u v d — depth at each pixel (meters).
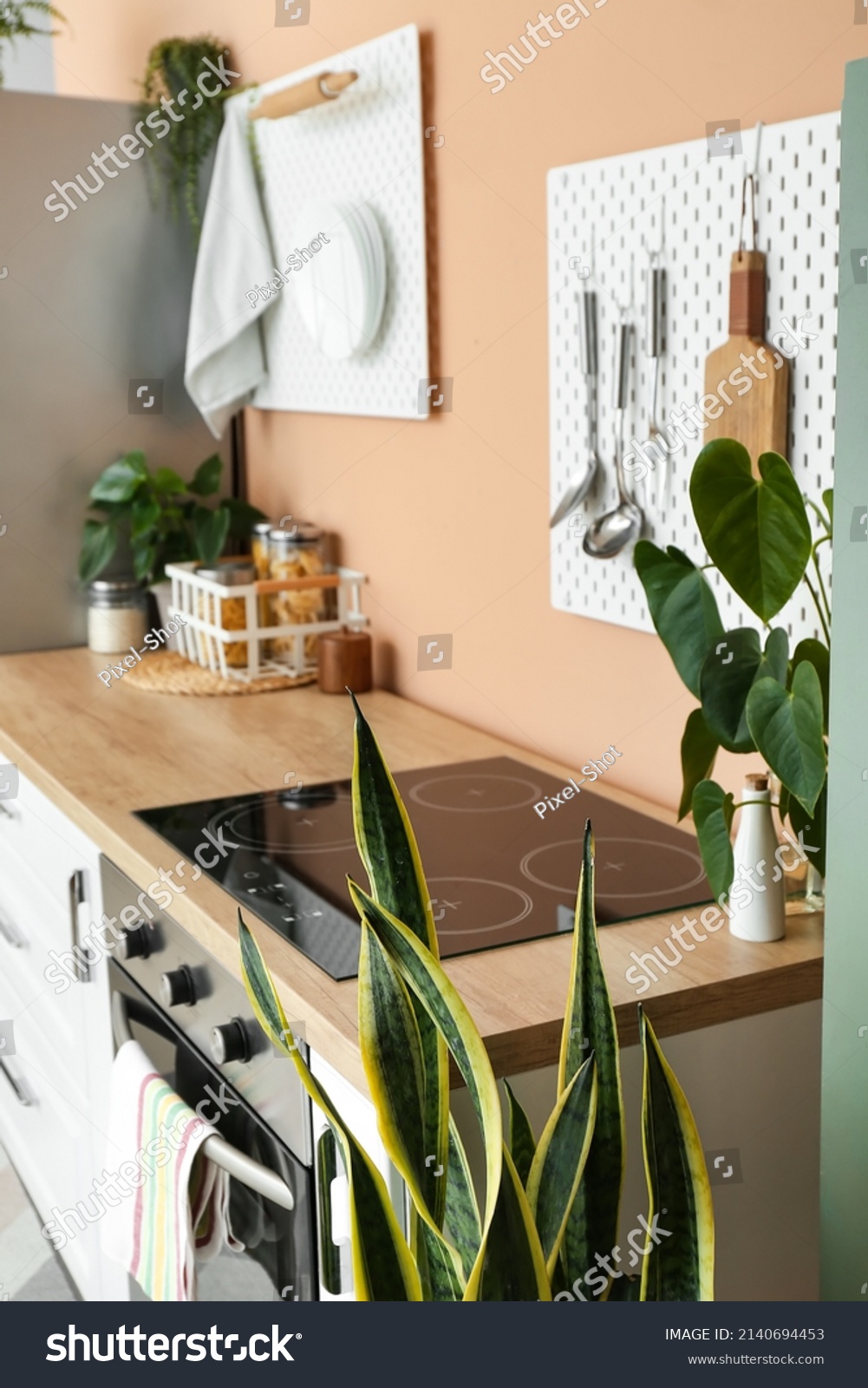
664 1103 1.04
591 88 1.67
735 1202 1.32
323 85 2.10
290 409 2.54
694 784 1.35
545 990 1.23
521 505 1.93
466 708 2.14
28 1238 2.33
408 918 1.12
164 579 2.69
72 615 2.69
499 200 1.88
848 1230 1.09
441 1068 1.06
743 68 1.44
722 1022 1.26
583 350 1.72
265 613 2.45
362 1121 1.17
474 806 1.75
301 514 2.59
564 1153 1.04
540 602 1.92
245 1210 1.41
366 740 1.11
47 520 2.63
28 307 2.54
